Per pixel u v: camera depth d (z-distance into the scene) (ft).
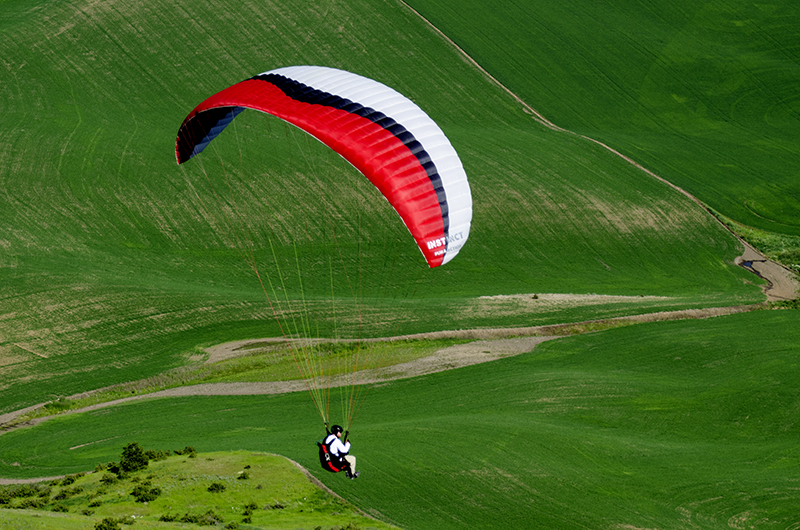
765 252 388.98
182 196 371.97
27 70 471.62
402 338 274.57
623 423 215.51
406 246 356.59
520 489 170.91
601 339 283.18
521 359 265.13
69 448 201.87
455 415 218.79
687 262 373.20
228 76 483.10
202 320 277.44
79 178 376.27
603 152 459.32
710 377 246.88
